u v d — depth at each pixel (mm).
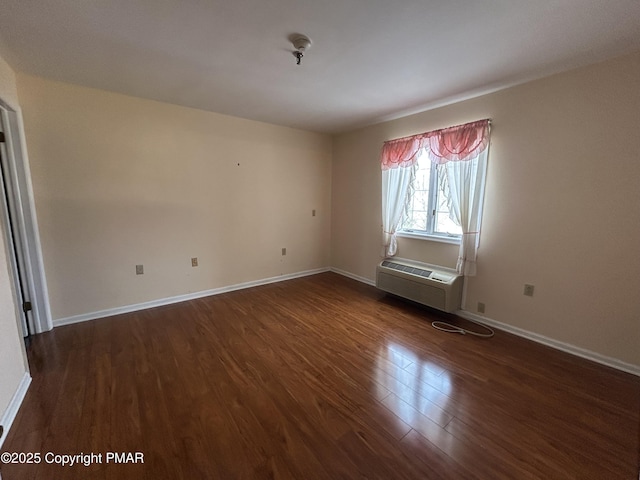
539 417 1693
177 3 1515
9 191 2439
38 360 2240
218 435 1553
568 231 2342
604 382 2012
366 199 4207
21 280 2555
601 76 2102
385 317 3100
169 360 2258
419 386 1970
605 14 1569
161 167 3215
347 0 1482
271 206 4172
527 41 1859
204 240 3623
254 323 2930
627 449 1480
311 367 2184
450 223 3203
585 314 2303
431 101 3008
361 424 1636
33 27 1733
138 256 3182
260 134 3914
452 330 2797
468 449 1476
